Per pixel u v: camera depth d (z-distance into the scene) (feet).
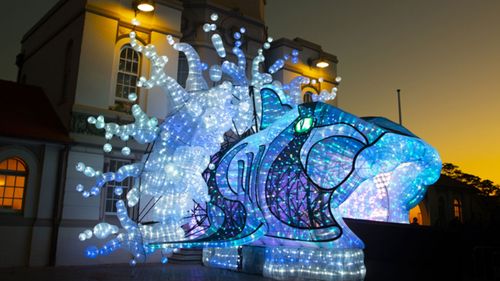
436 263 32.01
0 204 47.44
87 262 48.67
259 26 70.08
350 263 35.68
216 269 45.68
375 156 35.81
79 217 49.26
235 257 44.52
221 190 43.24
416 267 32.48
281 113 44.29
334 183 35.70
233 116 45.19
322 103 38.14
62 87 55.06
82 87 51.55
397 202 41.29
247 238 39.42
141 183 42.75
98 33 53.31
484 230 52.44
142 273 42.24
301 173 37.19
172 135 42.86
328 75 77.20
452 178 90.12
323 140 36.65
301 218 36.65
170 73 57.36
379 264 34.04
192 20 64.44
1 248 45.85
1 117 49.67
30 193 48.11
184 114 43.04
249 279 39.06
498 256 41.34
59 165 49.73
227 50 65.87
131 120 53.78
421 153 38.70
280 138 39.47
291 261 38.73
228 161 43.60
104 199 51.49
